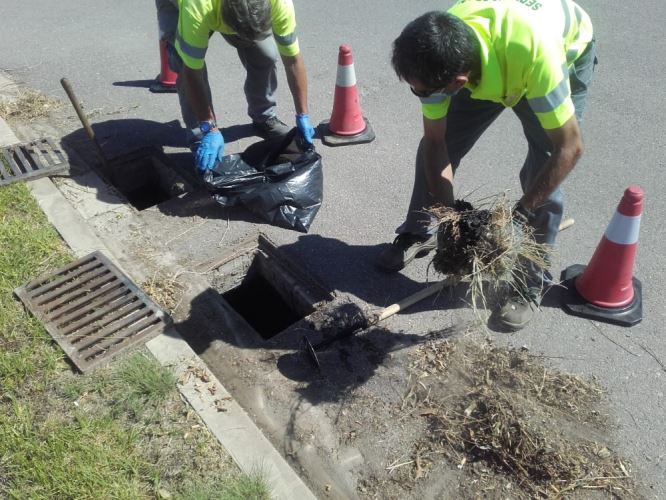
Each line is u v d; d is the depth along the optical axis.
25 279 3.44
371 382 2.99
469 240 2.70
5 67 5.89
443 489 2.57
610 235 3.12
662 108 5.07
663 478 2.60
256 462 2.58
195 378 2.92
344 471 2.65
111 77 5.72
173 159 4.64
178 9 4.12
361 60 5.91
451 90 2.40
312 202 4.03
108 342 3.08
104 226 3.93
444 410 2.84
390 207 4.13
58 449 2.61
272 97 4.71
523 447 2.66
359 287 3.52
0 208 3.89
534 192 2.51
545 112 2.35
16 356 2.99
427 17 2.22
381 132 4.91
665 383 2.98
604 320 3.29
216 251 3.77
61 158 4.44
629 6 6.68
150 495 2.48
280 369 3.06
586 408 2.86
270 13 3.34
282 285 3.73
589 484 2.56
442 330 3.23
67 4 7.17
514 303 3.26
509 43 2.29
